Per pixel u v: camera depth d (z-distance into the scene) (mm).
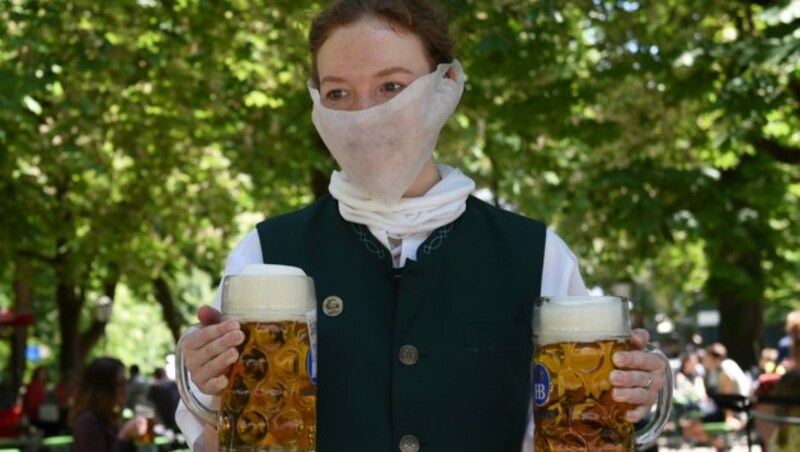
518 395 1821
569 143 11281
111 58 9922
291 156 10984
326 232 1892
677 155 11461
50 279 20562
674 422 13750
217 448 1744
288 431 1472
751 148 10547
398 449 1766
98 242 15430
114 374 6555
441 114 1756
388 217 1840
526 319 1854
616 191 10820
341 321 1816
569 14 9203
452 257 1849
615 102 10219
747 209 11164
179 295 32906
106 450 6426
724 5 8969
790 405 4988
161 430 9531
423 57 1746
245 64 10516
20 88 9430
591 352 1491
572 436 1493
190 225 16344
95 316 21375
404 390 1777
